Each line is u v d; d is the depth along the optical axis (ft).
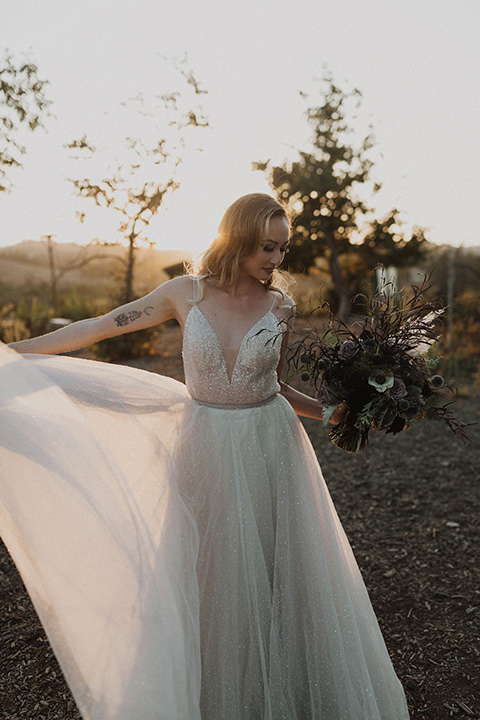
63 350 7.44
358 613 7.36
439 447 19.21
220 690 6.62
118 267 39.04
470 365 33.30
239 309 7.11
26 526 5.79
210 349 6.84
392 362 6.89
